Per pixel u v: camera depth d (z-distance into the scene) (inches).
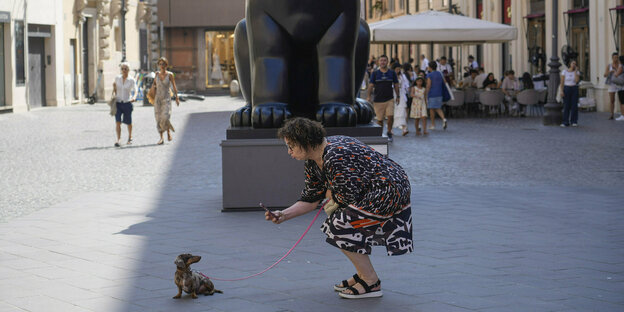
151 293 223.0
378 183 201.6
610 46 979.3
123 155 590.6
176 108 1230.9
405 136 733.3
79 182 457.1
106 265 257.1
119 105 661.9
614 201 369.4
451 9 1480.1
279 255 268.1
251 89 384.2
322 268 249.1
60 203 383.9
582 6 1066.7
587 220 324.2
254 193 352.2
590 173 466.3
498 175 462.9
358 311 203.0
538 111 1042.7
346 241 206.4
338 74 348.2
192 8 1994.3
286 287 227.1
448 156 561.9
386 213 203.6
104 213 354.0
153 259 264.5
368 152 203.8
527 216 333.7
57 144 676.1
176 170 502.9
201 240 293.9
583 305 205.9
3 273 248.2
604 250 270.8
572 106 803.4
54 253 275.4
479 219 327.3
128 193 413.1
